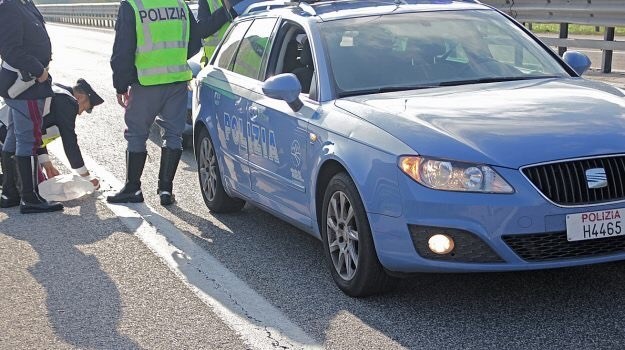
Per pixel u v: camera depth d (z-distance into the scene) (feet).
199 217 24.35
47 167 27.22
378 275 16.69
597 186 15.10
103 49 89.15
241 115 21.83
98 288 18.54
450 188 15.16
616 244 15.38
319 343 15.07
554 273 18.07
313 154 18.10
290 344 15.08
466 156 15.24
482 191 15.02
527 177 14.97
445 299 16.97
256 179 21.35
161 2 25.43
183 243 21.75
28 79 24.49
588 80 19.48
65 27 149.28
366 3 21.79
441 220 15.19
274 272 19.24
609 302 16.35
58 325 16.52
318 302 17.19
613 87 18.72
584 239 15.06
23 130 25.03
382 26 20.25
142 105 25.55
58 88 26.66
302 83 19.74
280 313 16.66
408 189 15.47
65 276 19.44
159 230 23.02
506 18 21.44
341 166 17.35
